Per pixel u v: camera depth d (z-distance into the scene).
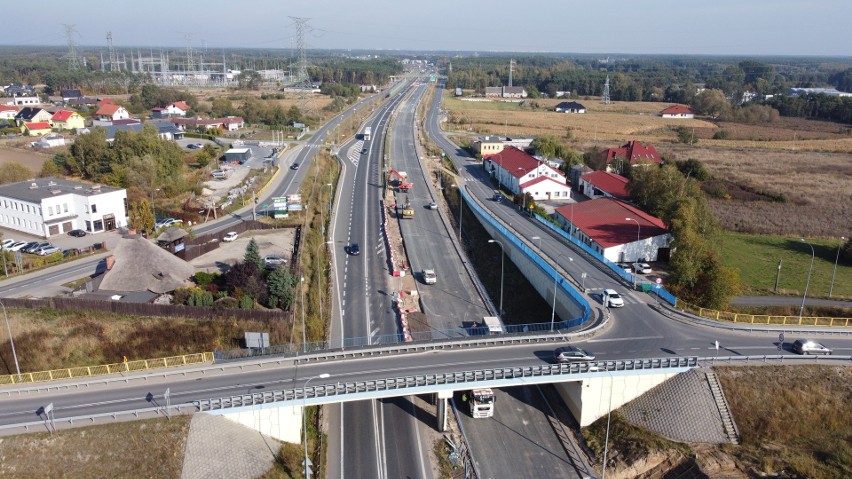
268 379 56.03
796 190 149.12
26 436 47.41
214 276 78.75
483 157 175.88
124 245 78.12
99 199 101.06
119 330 67.69
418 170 157.75
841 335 68.44
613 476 54.09
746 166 176.88
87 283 75.12
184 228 100.69
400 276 92.19
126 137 132.38
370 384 53.62
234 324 69.31
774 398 57.78
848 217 127.62
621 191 125.38
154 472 45.91
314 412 60.84
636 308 74.50
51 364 64.12
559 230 107.75
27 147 166.25
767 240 114.12
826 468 51.31
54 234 98.56
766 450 54.03
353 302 82.56
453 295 87.00
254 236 102.50
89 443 47.19
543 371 57.19
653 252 95.75
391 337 72.56
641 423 58.31
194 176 135.88
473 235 114.12
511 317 82.69
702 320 71.00
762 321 71.69
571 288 78.31
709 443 55.31
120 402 52.00
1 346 64.75
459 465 54.78
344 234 108.81
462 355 61.59
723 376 59.50
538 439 59.22
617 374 58.47
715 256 79.94
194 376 56.56
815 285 91.38
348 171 154.88
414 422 60.47
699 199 106.31
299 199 113.00
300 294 78.25
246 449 50.00
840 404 57.25
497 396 66.19
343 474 52.62
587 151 184.38
